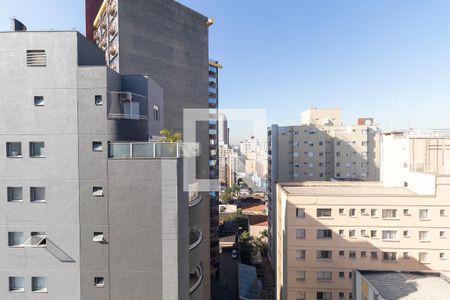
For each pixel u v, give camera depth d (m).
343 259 29.00
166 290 14.46
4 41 14.54
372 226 28.81
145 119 16.58
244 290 41.28
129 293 14.63
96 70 14.59
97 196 14.64
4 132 14.64
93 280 14.69
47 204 14.71
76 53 14.59
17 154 14.88
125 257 14.62
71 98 14.59
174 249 14.45
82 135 14.62
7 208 14.73
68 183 14.66
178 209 14.62
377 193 30.55
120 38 32.19
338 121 68.50
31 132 14.63
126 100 15.80
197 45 43.44
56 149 14.63
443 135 33.66
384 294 18.80
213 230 50.34
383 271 22.62
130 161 14.52
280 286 35.44
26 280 14.80
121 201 14.59
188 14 41.72
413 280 21.06
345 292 28.86
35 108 14.60
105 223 14.67
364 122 65.44
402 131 36.69
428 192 29.20
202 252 18.00
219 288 46.41
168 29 38.41
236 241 67.38
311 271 29.31
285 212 30.66
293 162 58.59
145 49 35.03
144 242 14.54
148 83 17.34
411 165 32.75
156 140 17.20
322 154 58.31
